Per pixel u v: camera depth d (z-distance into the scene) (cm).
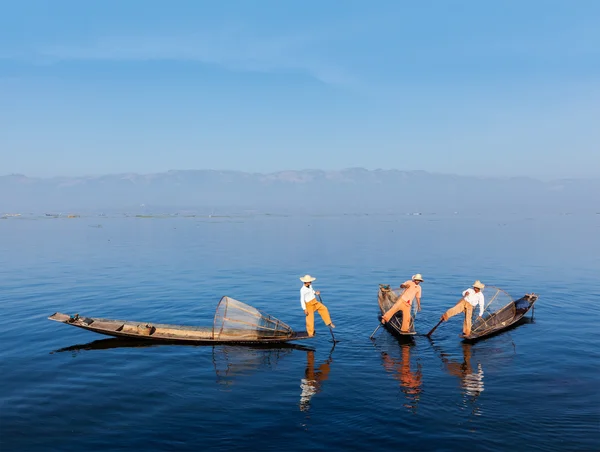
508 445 841
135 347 1469
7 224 9538
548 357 1338
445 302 2095
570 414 960
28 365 1296
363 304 2078
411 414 971
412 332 1553
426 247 4759
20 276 2883
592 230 7331
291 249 4600
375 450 828
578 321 1762
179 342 1524
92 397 1076
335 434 889
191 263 3522
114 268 3241
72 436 890
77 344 1496
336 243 5288
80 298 2211
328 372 1238
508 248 4597
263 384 1153
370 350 1433
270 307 2033
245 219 12788
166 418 964
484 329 1609
